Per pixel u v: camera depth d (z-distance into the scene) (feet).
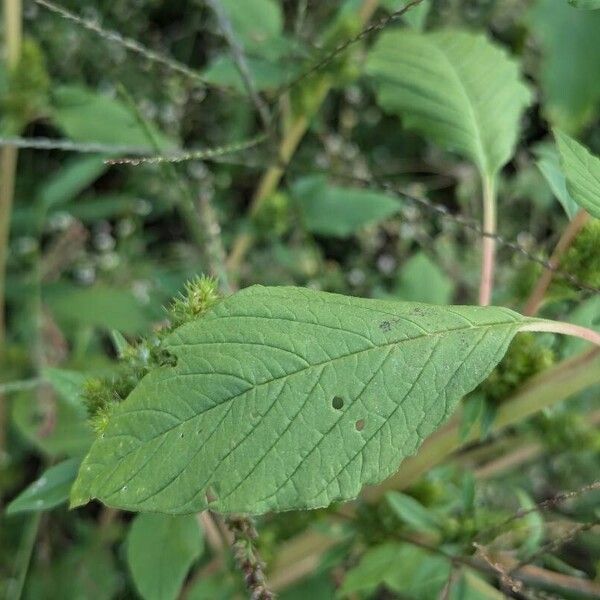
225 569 1.22
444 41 1.23
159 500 0.71
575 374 0.98
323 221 1.56
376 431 0.74
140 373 0.84
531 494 1.65
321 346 0.74
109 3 1.96
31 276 1.78
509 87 1.21
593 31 1.58
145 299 1.68
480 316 0.79
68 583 1.58
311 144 2.11
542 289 1.02
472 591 1.11
